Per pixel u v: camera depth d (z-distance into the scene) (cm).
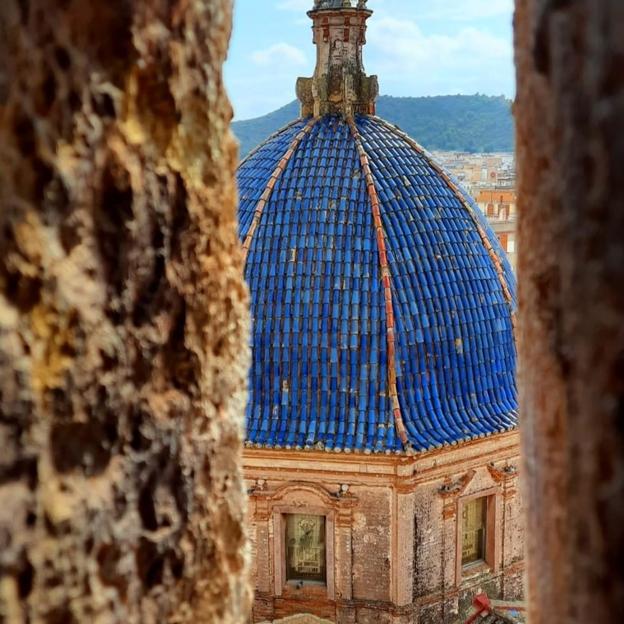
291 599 2178
